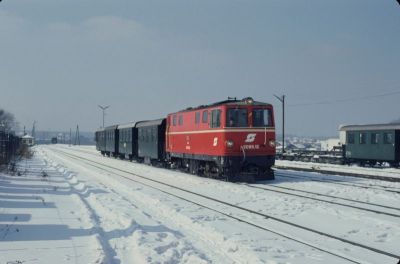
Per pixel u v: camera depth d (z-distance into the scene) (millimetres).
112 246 8891
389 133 37000
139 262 7723
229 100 22969
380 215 12172
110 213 12602
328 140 77562
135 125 42938
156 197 16188
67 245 8820
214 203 14734
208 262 7691
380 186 19562
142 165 37750
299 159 49500
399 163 37156
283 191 17766
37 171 29188
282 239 9445
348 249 8703
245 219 11719
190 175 26219
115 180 23562
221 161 21906
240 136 21750
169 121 30391
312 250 8539
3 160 28109
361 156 39750
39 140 187875
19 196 16031
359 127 40156
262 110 22188
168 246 8844
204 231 10297
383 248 8766
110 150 53531
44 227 10547
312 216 12055
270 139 22203
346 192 17203
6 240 9219
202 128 24234
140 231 10062
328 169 31656
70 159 49125
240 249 8539
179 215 12250
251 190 17891
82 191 18922
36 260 7719
